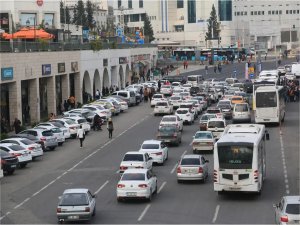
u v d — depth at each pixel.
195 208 51.75
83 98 135.75
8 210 52.56
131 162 64.25
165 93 150.25
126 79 176.75
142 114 123.88
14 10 154.25
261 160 57.19
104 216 49.34
